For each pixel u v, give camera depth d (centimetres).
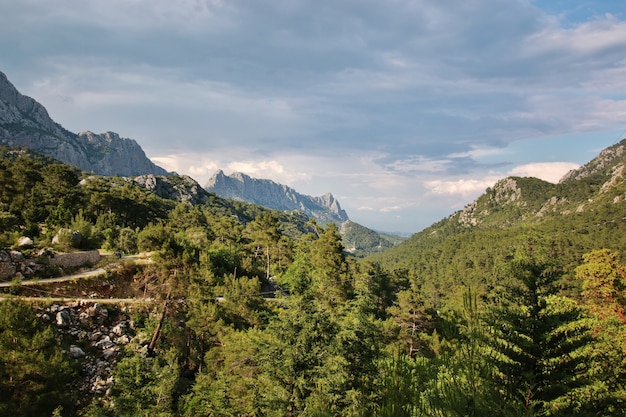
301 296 1933
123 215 7712
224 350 2614
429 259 14838
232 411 2002
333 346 1845
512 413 519
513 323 870
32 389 2012
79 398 2377
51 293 3153
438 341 3650
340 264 5147
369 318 2205
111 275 3625
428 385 529
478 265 11544
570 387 819
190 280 3331
